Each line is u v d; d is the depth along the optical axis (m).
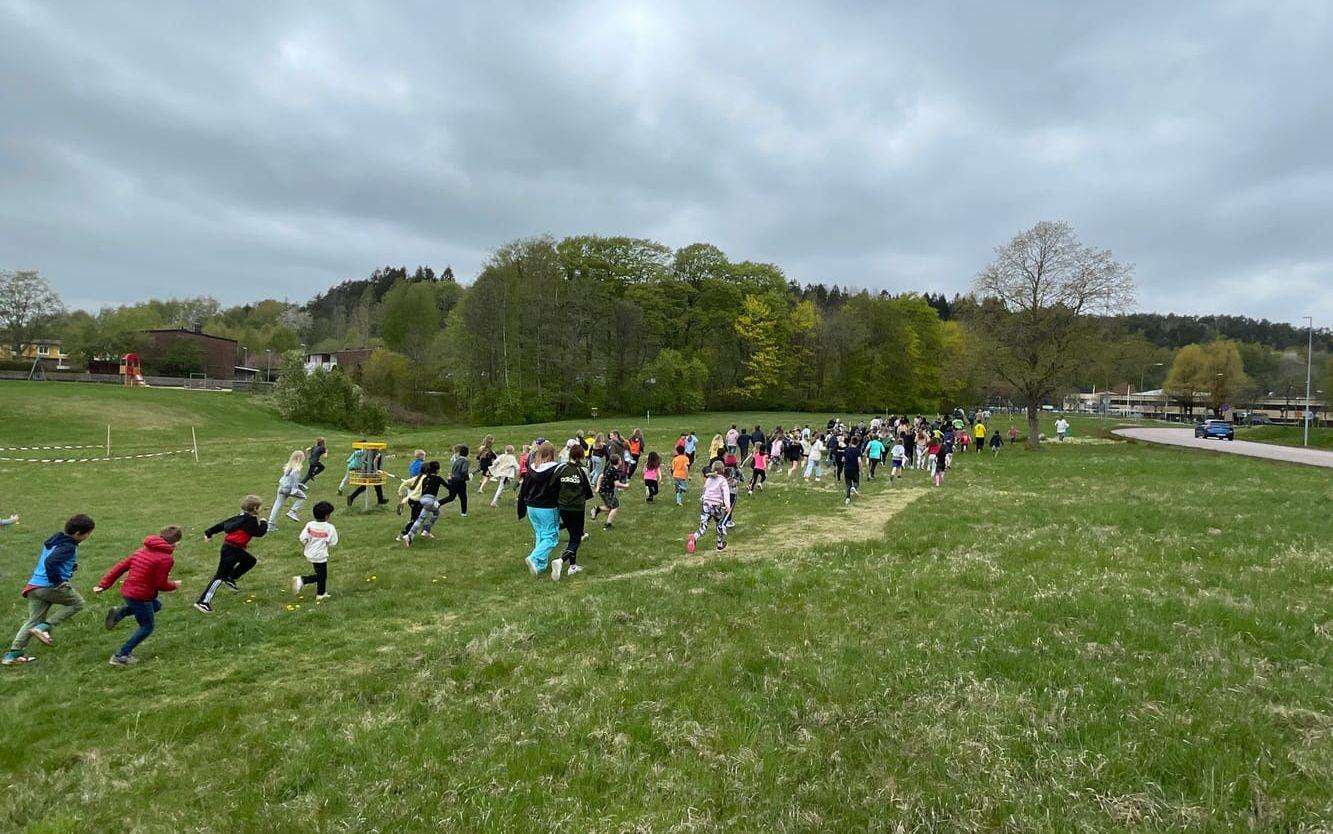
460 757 4.95
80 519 7.62
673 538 13.80
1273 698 5.25
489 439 20.59
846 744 4.87
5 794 4.68
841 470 24.28
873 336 83.38
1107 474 24.02
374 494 19.75
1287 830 3.75
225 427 44.66
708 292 77.06
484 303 58.78
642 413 66.94
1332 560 9.73
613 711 5.51
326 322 131.88
